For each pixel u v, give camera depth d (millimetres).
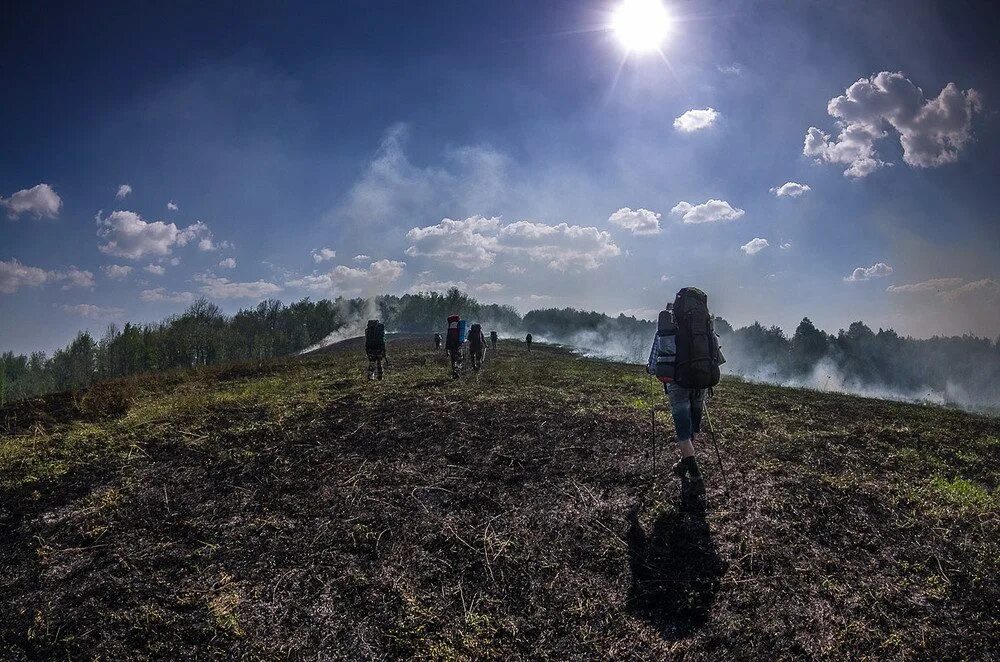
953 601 3383
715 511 4465
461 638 3291
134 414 8445
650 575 3727
